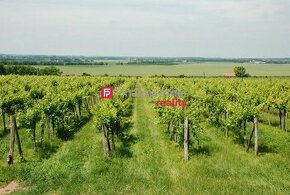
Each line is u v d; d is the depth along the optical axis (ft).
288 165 59.52
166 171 56.49
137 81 316.60
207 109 109.81
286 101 95.35
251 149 69.67
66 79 239.71
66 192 47.37
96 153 65.98
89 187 49.26
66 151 67.46
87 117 109.70
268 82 210.79
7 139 75.97
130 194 46.80
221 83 197.16
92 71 545.44
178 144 71.26
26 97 103.76
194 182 50.78
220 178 53.26
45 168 56.54
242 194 46.47
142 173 55.16
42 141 73.05
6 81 201.05
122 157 63.52
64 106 87.45
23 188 49.21
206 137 80.38
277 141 75.97
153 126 96.99
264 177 53.88
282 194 46.60
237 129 84.79
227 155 65.16
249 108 71.10
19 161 59.77
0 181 51.37
